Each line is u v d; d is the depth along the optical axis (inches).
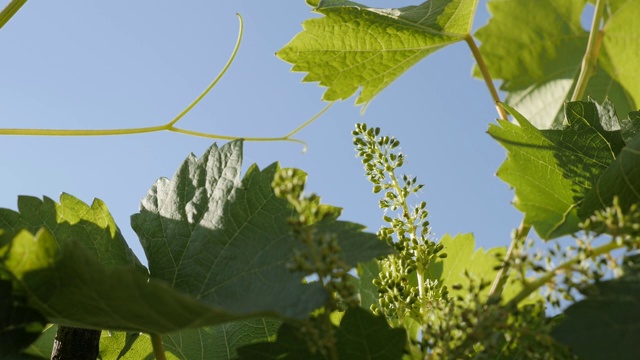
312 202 16.9
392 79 28.6
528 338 16.2
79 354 18.4
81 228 19.8
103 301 16.6
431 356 16.1
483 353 16.1
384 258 19.3
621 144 20.3
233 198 19.3
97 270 16.1
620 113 36.7
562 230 19.1
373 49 27.5
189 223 19.6
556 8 38.0
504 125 20.4
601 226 16.6
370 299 21.8
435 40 27.5
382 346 16.8
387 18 26.8
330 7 26.6
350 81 28.0
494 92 26.6
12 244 16.4
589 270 15.9
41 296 16.8
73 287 16.6
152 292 15.9
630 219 16.1
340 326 16.8
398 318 19.0
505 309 15.8
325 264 16.0
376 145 19.5
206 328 20.8
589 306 15.9
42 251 16.5
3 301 16.7
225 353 20.6
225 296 18.3
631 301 15.8
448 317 16.1
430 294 18.8
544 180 19.8
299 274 17.1
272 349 16.9
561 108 37.5
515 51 38.4
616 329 15.7
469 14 27.0
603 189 18.8
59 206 19.8
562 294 15.9
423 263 19.1
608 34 36.4
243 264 18.5
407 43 27.6
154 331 17.1
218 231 19.2
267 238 18.6
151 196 20.2
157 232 19.8
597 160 20.2
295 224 16.1
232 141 20.1
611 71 36.7
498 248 23.5
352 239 17.4
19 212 19.4
